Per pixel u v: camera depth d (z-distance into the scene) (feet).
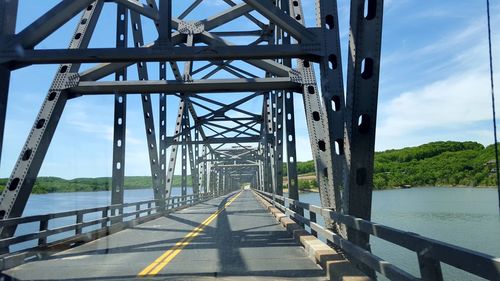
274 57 36.70
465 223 44.93
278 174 78.48
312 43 36.01
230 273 25.54
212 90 46.60
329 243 30.53
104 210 49.90
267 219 67.62
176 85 46.42
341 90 35.60
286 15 36.14
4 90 35.06
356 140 23.59
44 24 35.65
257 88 46.52
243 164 262.26
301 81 44.91
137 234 49.44
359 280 20.38
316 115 42.52
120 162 58.80
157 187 77.82
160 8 36.06
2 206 38.55
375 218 52.44
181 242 40.93
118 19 60.75
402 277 14.51
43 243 35.86
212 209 102.47
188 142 109.60
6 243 29.30
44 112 43.96
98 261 30.71
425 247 12.85
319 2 37.17
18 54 34.96
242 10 55.88
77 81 45.52
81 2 37.04
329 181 34.83
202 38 53.11
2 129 34.71
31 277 25.11
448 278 28.53
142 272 26.17
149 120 77.92
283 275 24.82
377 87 23.40
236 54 35.94
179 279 23.91
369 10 24.03
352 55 24.95
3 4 35.55
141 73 68.95
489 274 9.59
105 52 35.40
